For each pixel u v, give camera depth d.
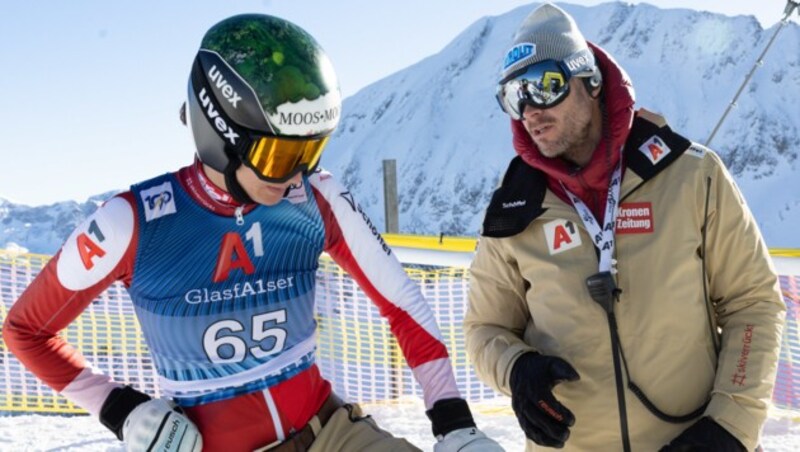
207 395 2.05
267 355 2.07
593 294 2.35
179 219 2.03
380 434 2.19
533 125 2.41
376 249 2.20
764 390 2.32
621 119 2.36
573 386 2.45
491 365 2.50
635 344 2.39
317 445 2.12
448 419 2.12
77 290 2.02
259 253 2.07
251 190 1.96
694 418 2.39
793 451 4.49
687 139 2.44
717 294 2.48
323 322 6.02
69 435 5.08
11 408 5.91
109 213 2.01
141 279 2.04
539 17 2.44
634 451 2.41
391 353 5.93
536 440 2.33
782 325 2.41
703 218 2.39
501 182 2.59
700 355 2.40
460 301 6.00
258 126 1.85
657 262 2.37
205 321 2.04
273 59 1.85
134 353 5.97
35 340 2.06
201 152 1.95
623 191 2.40
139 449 1.96
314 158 1.93
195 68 1.93
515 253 2.53
